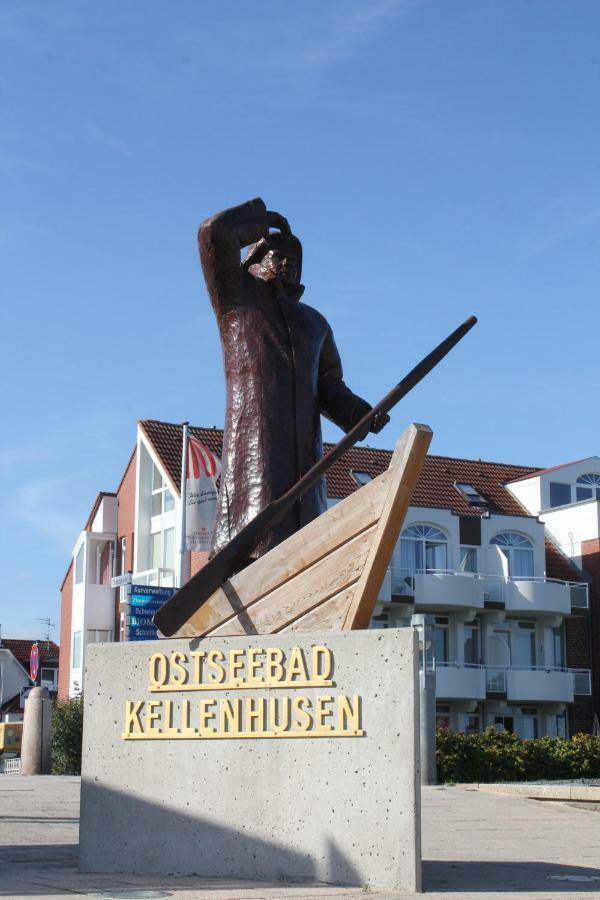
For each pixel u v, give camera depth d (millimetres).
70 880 7934
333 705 8008
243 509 9578
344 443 8781
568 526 50219
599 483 53188
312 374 9930
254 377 9734
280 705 8234
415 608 45281
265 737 8258
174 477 46719
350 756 7871
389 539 8156
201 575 8711
